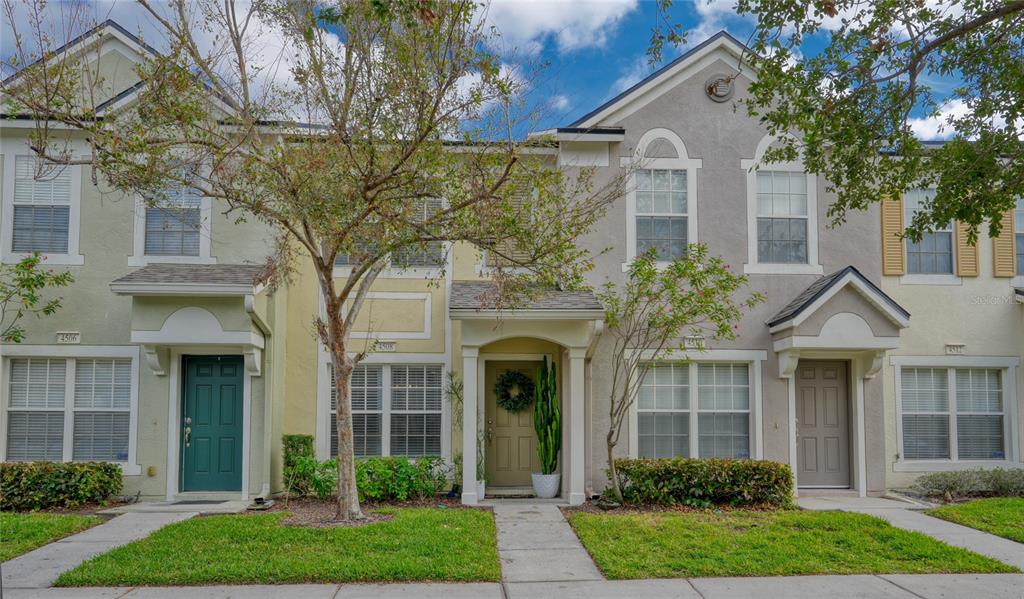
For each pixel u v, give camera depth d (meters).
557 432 12.17
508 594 7.02
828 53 8.31
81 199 12.05
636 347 11.27
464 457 11.40
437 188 8.73
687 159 12.73
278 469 12.33
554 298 11.68
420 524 9.28
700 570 7.70
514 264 9.51
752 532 9.20
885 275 13.34
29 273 10.66
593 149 12.60
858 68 8.23
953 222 13.52
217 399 12.12
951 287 13.45
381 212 8.70
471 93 8.80
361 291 10.05
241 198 9.04
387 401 12.62
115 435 11.91
